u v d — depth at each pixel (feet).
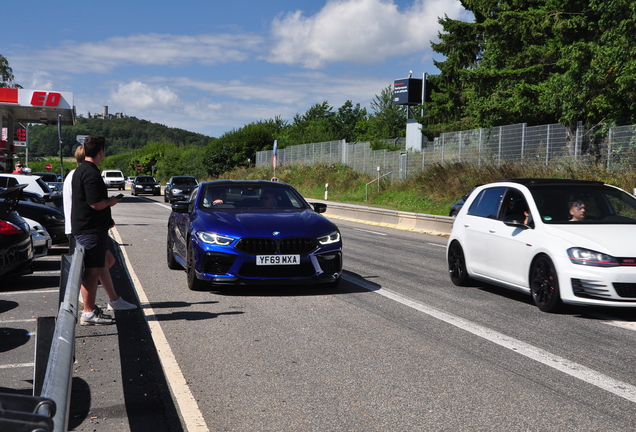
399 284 29.32
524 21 83.41
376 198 110.42
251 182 31.37
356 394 13.98
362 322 21.17
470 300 25.35
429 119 140.26
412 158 112.27
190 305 24.00
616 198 25.21
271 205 29.60
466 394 13.96
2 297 26.37
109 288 21.93
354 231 65.26
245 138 225.35
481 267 27.07
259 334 19.47
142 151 360.69
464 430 11.86
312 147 162.30
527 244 23.86
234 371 15.70
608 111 72.28
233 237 25.30
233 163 220.02
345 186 129.08
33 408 4.99
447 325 20.81
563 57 74.49
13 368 16.38
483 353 17.39
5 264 27.02
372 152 131.13
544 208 24.43
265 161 195.11
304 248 25.67
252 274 25.21
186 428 12.01
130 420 12.47
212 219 26.81
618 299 21.02
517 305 24.38
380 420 12.39
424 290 27.71
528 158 79.56
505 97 87.40
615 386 14.55
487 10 99.04
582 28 76.95
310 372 15.62
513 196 26.14
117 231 57.21
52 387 6.92
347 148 143.95
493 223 26.53
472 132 94.48
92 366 16.15
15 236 27.48
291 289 27.73
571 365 16.24
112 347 17.97
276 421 12.35
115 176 204.85
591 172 65.92
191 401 13.51
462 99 132.77
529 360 16.70
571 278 21.67
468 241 28.12
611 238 22.07
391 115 227.40
